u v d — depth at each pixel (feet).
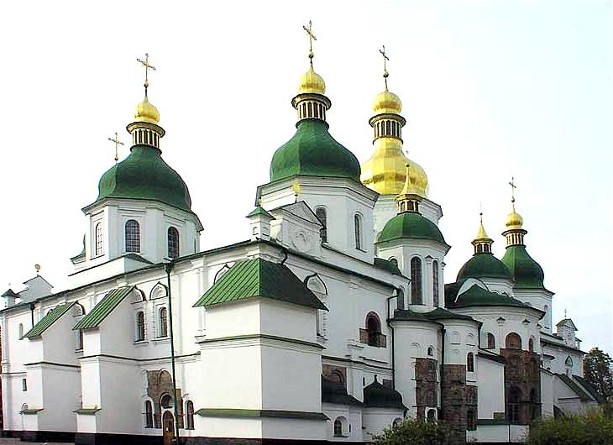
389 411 164.04
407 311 189.16
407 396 178.50
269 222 149.18
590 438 123.13
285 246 150.61
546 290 291.17
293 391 134.31
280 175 183.62
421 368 181.37
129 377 164.45
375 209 248.11
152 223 192.95
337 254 169.89
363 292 175.42
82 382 162.91
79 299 189.88
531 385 215.31
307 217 160.35
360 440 155.94
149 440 161.17
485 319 216.54
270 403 128.26
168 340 160.86
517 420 210.18
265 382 128.16
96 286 183.32
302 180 178.29
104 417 156.87
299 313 140.46
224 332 135.85
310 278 155.33
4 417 211.20
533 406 215.31
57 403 179.32
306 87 193.77
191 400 152.56
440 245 213.46
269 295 131.95
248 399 128.57
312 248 160.45
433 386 183.62
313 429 135.74
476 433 191.01
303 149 182.80
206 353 137.39
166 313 163.63
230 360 133.18
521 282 287.07
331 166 181.27
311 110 192.54
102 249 194.18
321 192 179.22
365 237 186.50
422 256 208.74
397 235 209.77
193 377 153.48
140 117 208.74
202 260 155.74
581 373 315.58
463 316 195.93
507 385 210.79
